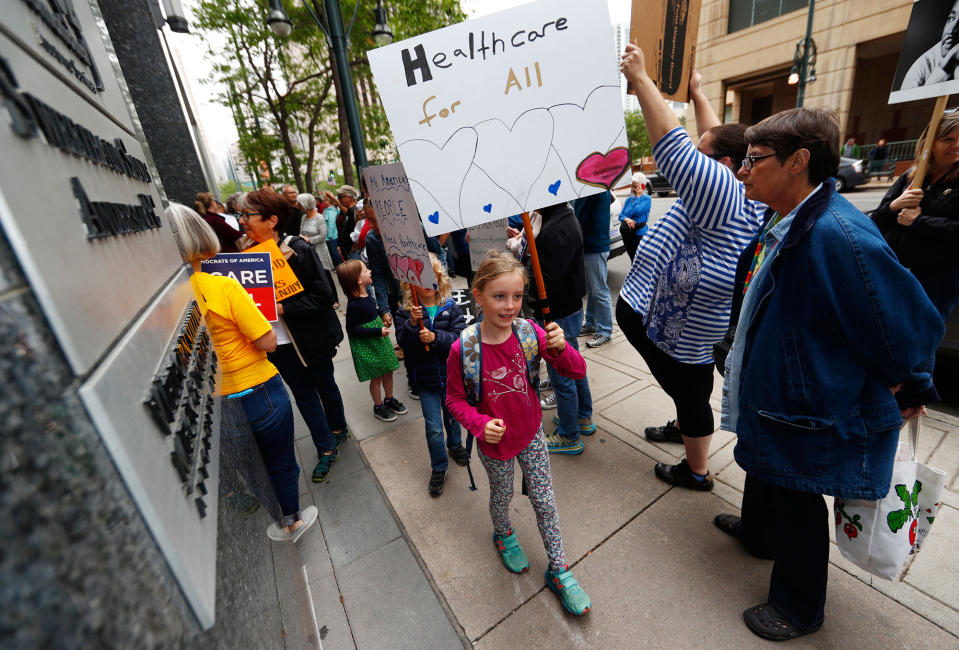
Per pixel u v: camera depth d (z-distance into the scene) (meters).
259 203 2.45
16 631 0.31
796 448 1.40
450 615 1.87
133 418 0.58
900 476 1.42
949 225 2.35
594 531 2.21
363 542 2.31
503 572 2.05
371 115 15.63
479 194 1.67
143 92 3.47
